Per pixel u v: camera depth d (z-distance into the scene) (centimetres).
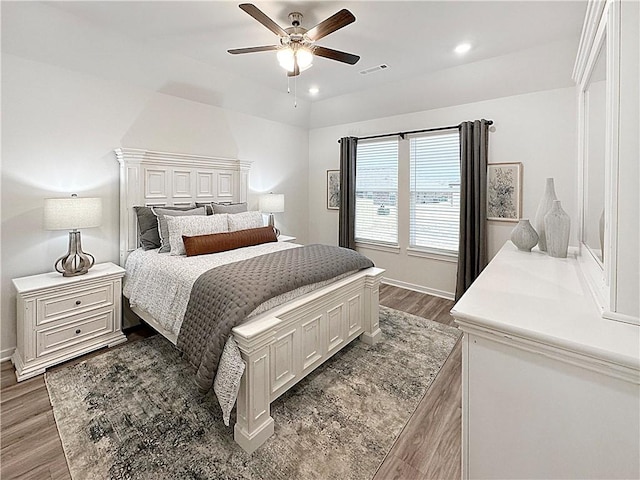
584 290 136
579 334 93
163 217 325
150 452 172
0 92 253
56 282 255
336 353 277
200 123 397
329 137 537
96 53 286
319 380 238
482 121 367
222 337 177
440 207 427
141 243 326
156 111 352
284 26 256
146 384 232
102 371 248
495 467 108
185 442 179
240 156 449
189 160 379
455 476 158
